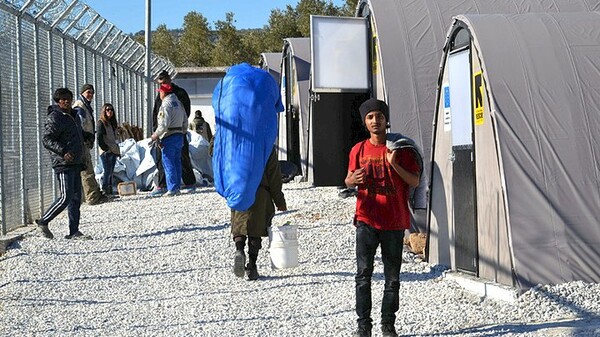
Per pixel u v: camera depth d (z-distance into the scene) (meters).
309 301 9.20
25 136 15.95
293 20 61.53
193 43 64.81
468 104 9.70
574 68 9.29
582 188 8.84
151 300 9.68
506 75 9.16
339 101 16.92
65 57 19.36
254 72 10.77
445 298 8.98
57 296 10.05
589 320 7.64
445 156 10.50
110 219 16.75
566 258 8.63
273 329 8.05
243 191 10.20
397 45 14.34
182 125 20.69
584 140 9.00
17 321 8.86
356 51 15.62
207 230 14.55
